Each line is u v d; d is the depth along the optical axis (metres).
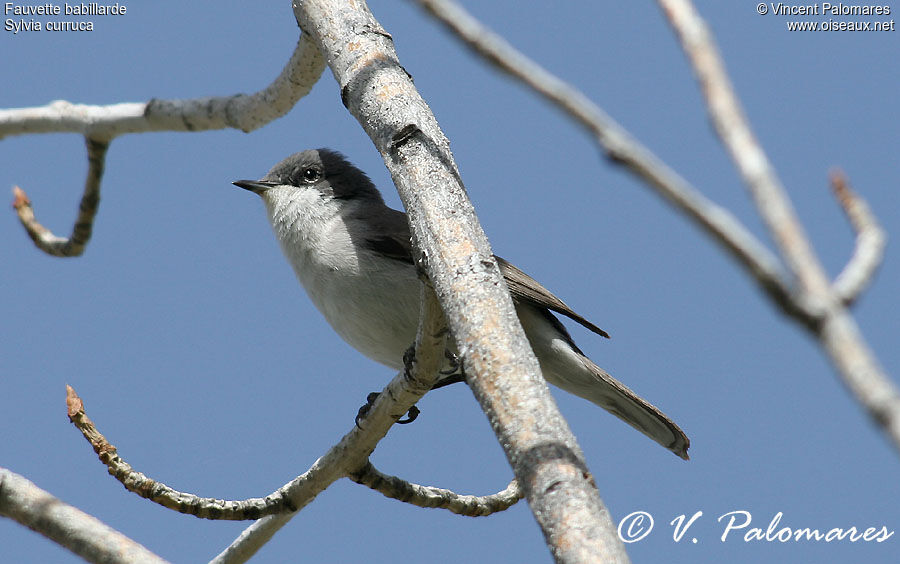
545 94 3.66
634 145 3.43
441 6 3.87
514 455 5.68
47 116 13.01
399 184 7.70
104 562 8.29
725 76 3.40
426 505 10.15
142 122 12.59
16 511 8.54
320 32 9.49
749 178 3.18
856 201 3.57
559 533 5.18
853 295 3.17
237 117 12.22
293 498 9.70
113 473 9.23
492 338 6.32
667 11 3.57
